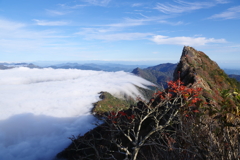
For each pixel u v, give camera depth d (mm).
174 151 4496
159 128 6574
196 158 3686
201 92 8602
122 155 10570
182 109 6730
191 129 4258
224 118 5066
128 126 7508
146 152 8031
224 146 3430
